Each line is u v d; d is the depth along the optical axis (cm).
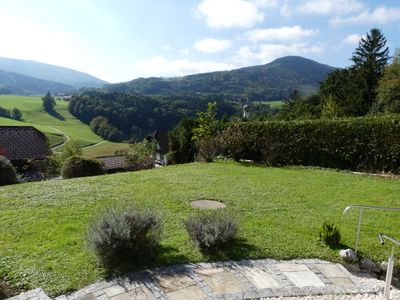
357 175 1255
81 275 435
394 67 3116
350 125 1388
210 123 1888
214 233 524
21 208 709
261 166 1449
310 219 703
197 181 1044
